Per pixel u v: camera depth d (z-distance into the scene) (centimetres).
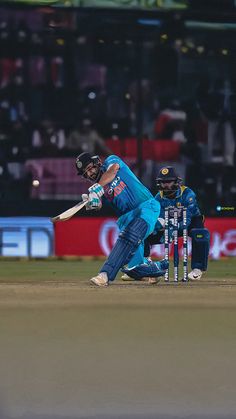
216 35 8425
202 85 8588
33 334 2588
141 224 3894
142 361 2152
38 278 5169
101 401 1744
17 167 8338
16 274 5606
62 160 8431
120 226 3994
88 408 1691
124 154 8475
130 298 3519
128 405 1712
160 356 2223
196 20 8250
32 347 2353
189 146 8556
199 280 4409
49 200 8044
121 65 8469
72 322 2839
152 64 8512
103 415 1641
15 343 2420
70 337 2531
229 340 2486
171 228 4231
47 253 7144
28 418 1616
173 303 3356
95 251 7181
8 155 8356
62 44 8400
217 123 8569
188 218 4281
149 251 4228
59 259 7150
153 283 4175
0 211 7975
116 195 3888
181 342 2445
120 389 1842
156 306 3259
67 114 8500
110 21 8250
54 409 1681
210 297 3572
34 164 8375
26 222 7156
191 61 8531
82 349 2325
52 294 3681
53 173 8388
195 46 8469
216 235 7188
